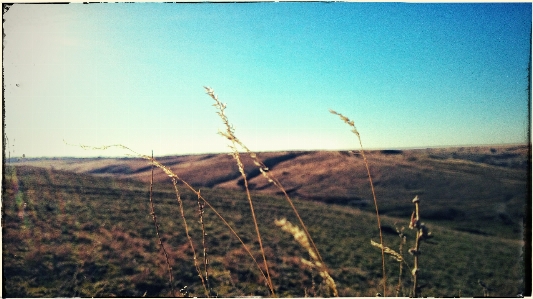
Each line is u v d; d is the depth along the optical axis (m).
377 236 33.69
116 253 18.36
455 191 60.66
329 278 1.75
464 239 37.75
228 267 16.80
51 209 28.03
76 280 11.49
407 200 60.81
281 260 19.03
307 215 47.62
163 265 16.38
